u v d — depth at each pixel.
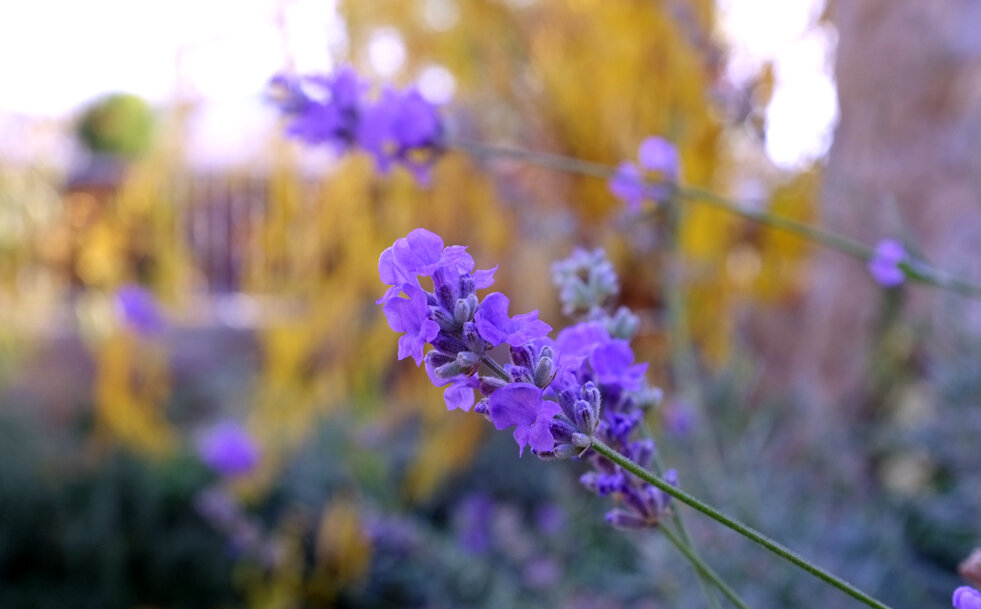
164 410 1.02
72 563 0.81
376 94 0.30
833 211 0.60
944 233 0.56
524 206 0.62
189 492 0.84
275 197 0.78
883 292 0.58
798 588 0.39
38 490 0.85
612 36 0.68
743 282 0.72
